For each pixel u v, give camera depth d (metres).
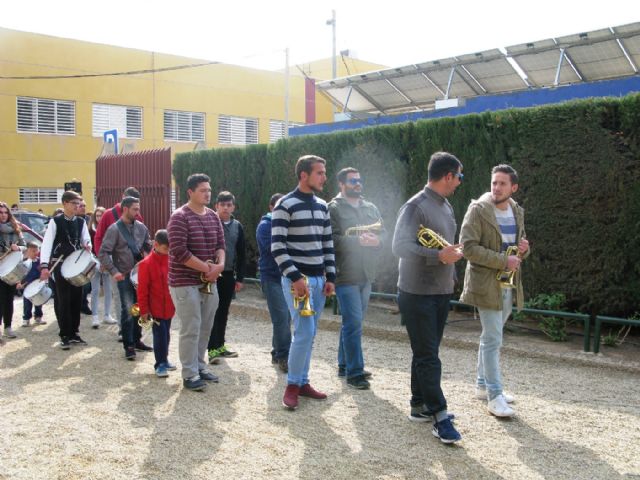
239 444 4.28
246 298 10.29
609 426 4.61
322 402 5.19
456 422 4.67
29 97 22.25
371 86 14.81
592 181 6.99
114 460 4.01
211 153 12.00
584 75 12.10
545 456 4.07
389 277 9.23
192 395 5.42
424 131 8.50
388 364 6.50
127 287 6.92
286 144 10.38
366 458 4.04
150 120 24.80
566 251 7.25
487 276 4.69
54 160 22.81
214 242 5.67
